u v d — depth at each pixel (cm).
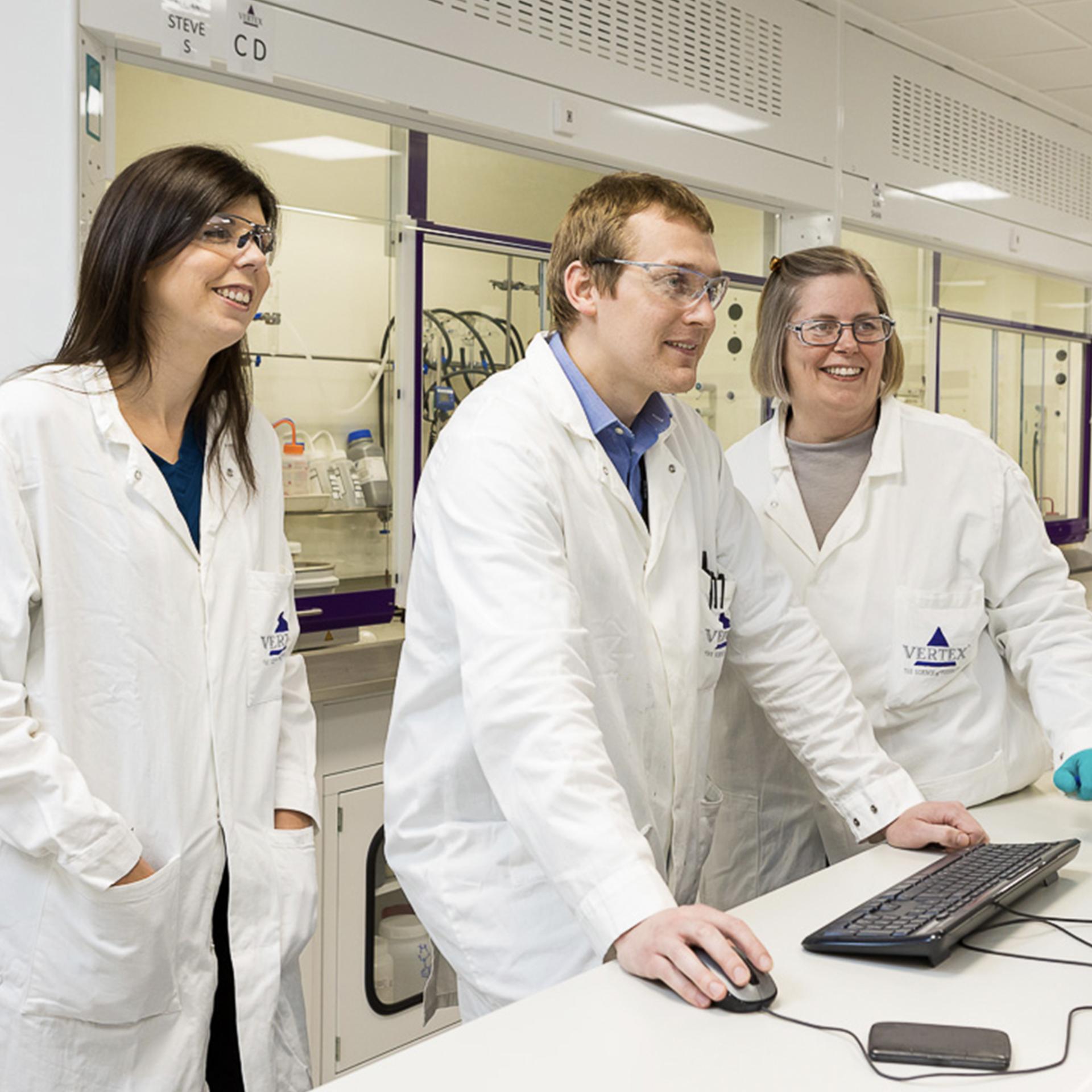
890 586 176
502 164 340
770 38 317
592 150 271
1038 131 441
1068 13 347
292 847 158
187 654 148
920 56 375
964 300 441
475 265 285
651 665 142
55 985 137
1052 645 170
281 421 270
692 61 295
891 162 364
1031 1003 100
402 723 143
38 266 191
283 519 171
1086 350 516
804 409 181
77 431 142
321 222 270
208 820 149
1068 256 469
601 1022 97
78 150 188
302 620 247
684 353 134
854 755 151
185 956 146
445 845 137
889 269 416
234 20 206
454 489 129
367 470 277
